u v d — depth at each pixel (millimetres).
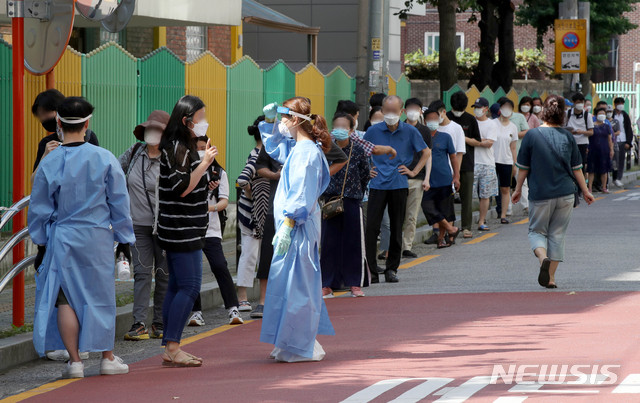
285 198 14219
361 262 20031
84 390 13086
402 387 12398
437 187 27094
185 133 14125
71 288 13398
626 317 16906
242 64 29828
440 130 27156
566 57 47312
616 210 36250
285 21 42000
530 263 24172
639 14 109875
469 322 16938
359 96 30922
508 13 51750
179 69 26984
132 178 16609
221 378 13508
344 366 13914
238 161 29906
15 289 16062
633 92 76188
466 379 12734
